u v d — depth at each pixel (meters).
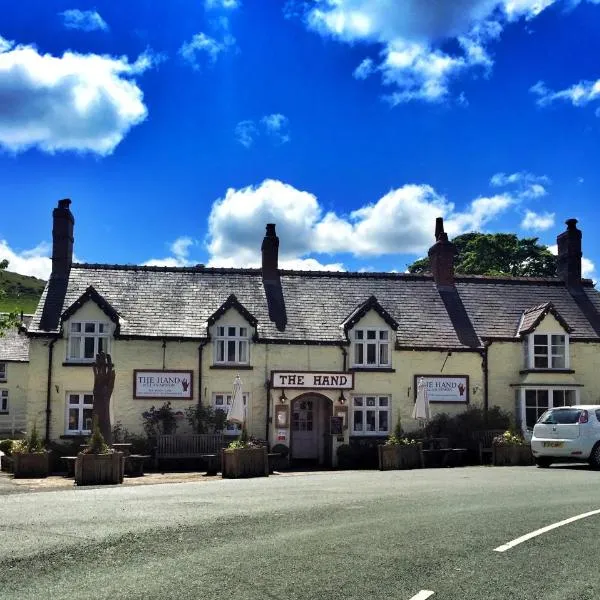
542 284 32.62
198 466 24.53
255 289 29.64
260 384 27.05
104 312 26.44
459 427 27.34
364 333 28.06
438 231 32.38
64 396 25.89
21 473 18.89
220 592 6.68
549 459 21.77
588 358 29.52
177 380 26.55
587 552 8.43
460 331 29.31
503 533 9.49
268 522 10.29
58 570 7.46
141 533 9.36
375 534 9.39
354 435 27.14
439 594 6.69
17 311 26.58
